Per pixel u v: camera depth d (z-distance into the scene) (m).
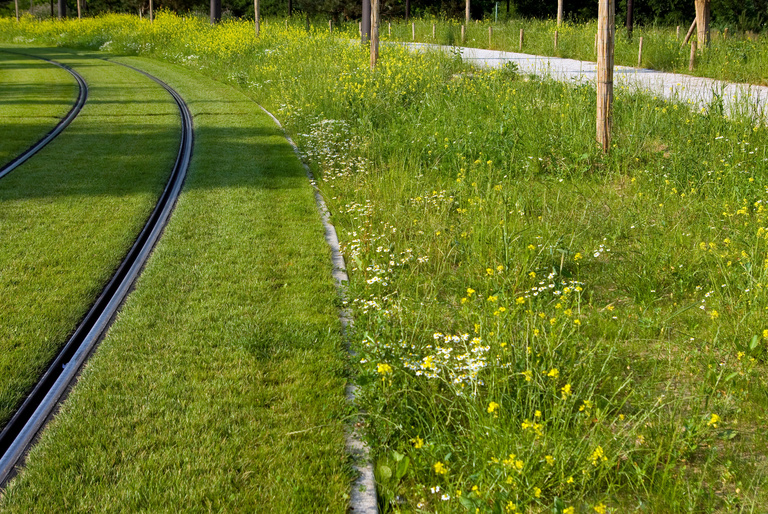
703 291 5.74
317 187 9.10
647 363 4.55
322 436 3.69
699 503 3.24
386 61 17.92
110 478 3.31
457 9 51.81
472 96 13.48
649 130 10.10
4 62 28.36
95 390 4.06
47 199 8.33
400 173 9.05
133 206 8.08
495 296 4.83
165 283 5.71
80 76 22.77
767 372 4.43
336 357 4.55
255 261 6.25
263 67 19.89
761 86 15.05
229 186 8.95
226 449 3.53
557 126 10.79
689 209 7.58
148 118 14.73
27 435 3.72
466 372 4.11
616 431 3.79
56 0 69.69
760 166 8.45
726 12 35.56
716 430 3.79
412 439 3.43
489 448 3.41
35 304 5.34
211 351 4.57
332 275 6.10
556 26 26.73
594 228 7.27
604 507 2.93
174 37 30.94
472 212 7.38
